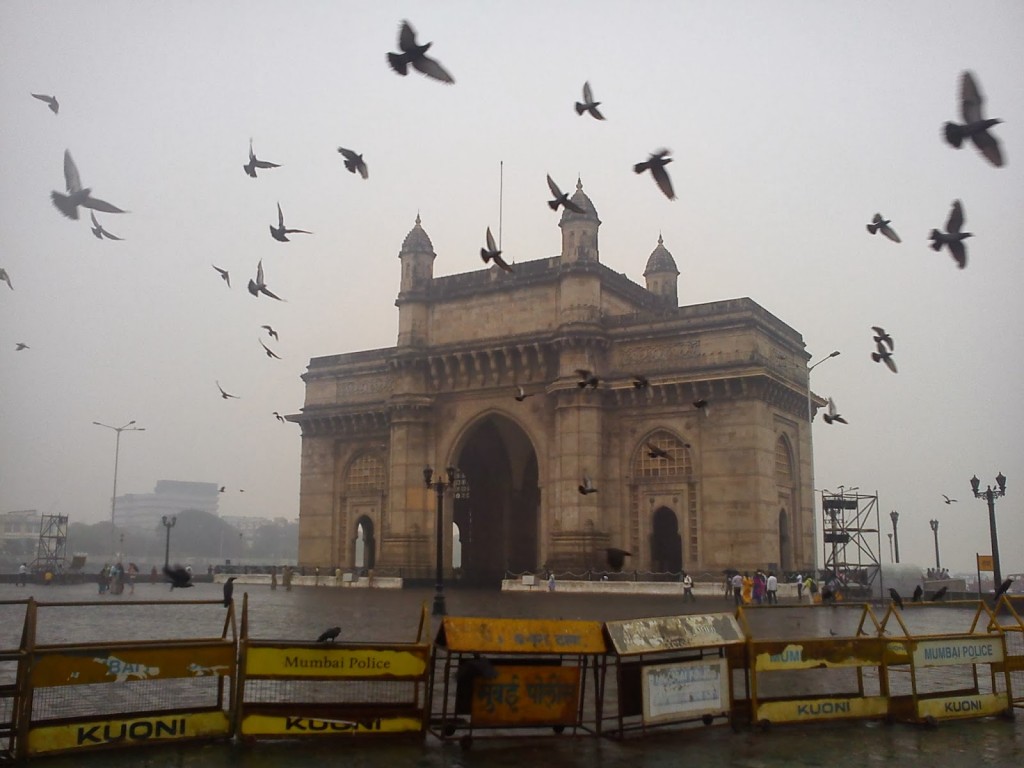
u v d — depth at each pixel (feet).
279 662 42.65
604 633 44.93
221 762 38.81
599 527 177.47
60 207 41.37
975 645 50.80
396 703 43.96
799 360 195.21
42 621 102.99
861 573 215.72
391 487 202.80
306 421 228.02
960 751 41.91
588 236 187.21
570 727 46.57
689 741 43.78
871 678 62.90
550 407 188.14
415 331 205.26
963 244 38.04
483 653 44.98
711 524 169.37
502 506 234.99
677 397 174.81
